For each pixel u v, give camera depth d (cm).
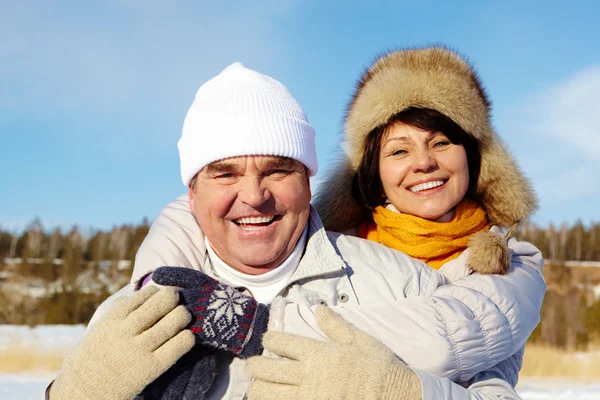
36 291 2725
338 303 187
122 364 144
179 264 192
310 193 200
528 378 1027
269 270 185
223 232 180
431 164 231
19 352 1093
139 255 200
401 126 236
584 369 1103
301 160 183
